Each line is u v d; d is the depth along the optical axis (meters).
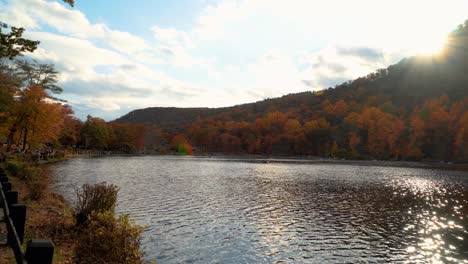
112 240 8.22
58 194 21.30
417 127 126.38
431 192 34.72
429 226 19.48
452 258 13.95
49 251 4.16
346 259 13.52
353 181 44.69
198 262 12.24
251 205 24.34
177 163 82.25
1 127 46.59
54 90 65.62
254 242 15.13
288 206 24.58
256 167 73.19
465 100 145.75
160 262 11.99
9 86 34.62
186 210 21.39
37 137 54.47
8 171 26.22
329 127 170.62
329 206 25.16
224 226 17.70
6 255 7.02
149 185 33.50
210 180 41.34
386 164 99.88
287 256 13.53
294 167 76.31
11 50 10.30
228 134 198.88
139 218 18.64
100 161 72.31
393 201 28.41
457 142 114.12
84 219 11.80
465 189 37.56
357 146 148.75
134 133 160.62
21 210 7.41
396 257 13.96
